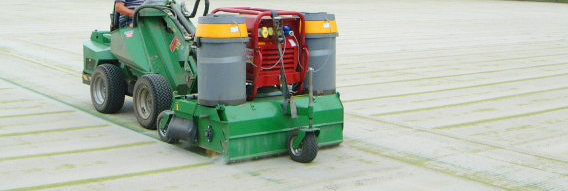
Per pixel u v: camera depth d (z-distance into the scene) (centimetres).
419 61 1278
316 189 512
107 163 577
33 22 1947
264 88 623
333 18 623
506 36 1770
